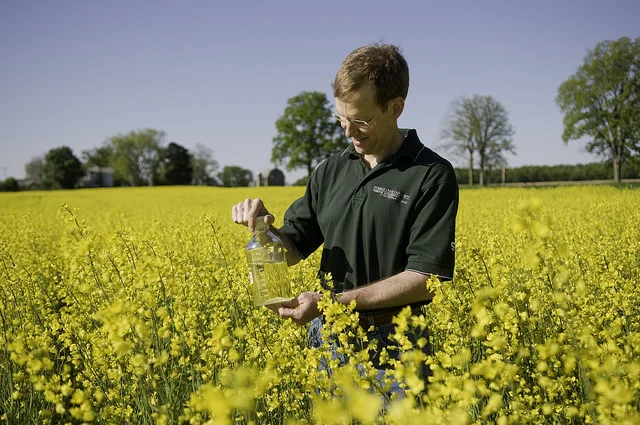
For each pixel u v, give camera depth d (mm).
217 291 4078
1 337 3195
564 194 23938
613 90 49250
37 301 4570
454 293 3246
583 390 2361
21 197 33125
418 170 2627
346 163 2928
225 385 2389
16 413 2896
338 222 2836
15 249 7508
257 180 73812
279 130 63062
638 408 2088
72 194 36750
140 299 2732
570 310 2393
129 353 2486
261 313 3627
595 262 4797
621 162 50469
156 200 28156
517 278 3805
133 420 2574
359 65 2475
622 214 10914
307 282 3664
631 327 3338
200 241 6566
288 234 3070
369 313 2645
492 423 2137
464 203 18750
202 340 2867
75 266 3549
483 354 2885
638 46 48344
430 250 2523
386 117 2584
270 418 2682
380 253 2688
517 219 2113
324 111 62844
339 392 2041
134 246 3547
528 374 2502
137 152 88125
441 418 1728
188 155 91000
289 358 2584
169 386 2449
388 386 1942
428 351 2699
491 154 57469
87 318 3602
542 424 2367
